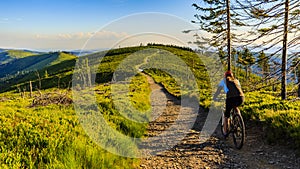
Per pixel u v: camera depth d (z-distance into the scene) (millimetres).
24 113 9883
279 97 14727
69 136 6855
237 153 6875
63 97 15875
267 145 7137
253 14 11336
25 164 5281
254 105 11086
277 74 11969
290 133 6980
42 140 6309
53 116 9250
